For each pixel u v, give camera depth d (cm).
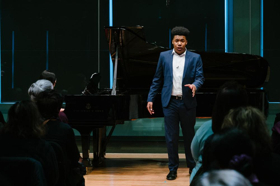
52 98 300
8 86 771
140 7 736
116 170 524
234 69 584
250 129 198
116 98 482
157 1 732
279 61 717
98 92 588
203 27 727
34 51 766
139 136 727
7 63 770
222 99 247
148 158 610
